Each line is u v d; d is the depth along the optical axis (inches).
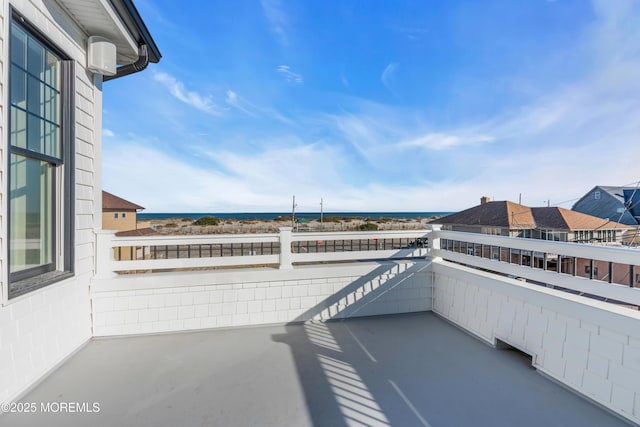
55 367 91.7
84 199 111.0
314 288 137.5
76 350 104.1
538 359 90.4
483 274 116.6
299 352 104.7
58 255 99.3
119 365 94.6
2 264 70.8
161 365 94.7
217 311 126.8
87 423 65.9
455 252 140.1
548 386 82.6
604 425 65.5
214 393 78.5
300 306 135.7
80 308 107.7
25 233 86.4
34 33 85.6
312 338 117.6
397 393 78.8
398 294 147.9
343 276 140.6
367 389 80.7
